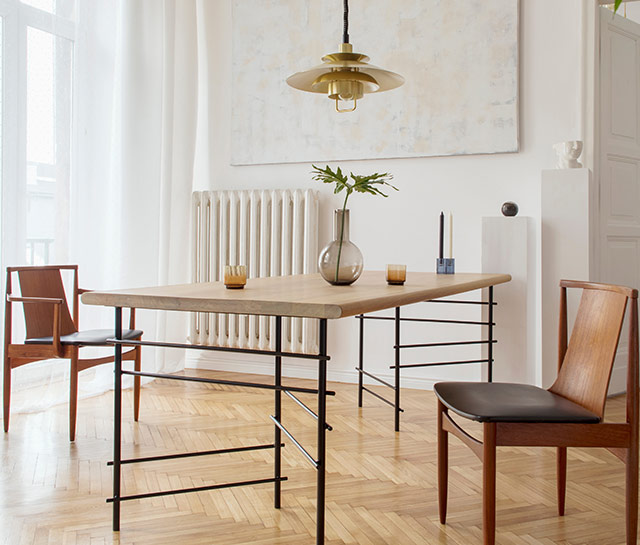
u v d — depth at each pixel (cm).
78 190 367
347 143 411
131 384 397
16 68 333
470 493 223
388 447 276
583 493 223
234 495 221
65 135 359
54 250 356
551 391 193
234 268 201
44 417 323
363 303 160
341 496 220
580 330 189
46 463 252
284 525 197
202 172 458
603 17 372
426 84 390
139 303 178
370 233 409
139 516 203
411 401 363
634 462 166
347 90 209
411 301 187
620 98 384
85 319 375
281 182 433
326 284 226
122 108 394
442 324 392
